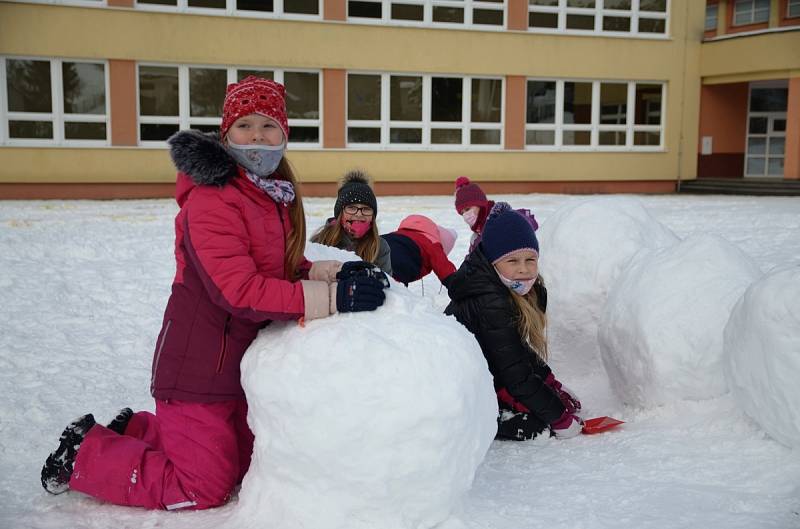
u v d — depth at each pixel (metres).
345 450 2.24
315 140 20.83
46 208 15.56
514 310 3.41
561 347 4.48
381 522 2.30
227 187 2.55
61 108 18.67
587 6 22.75
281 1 20.08
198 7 19.48
